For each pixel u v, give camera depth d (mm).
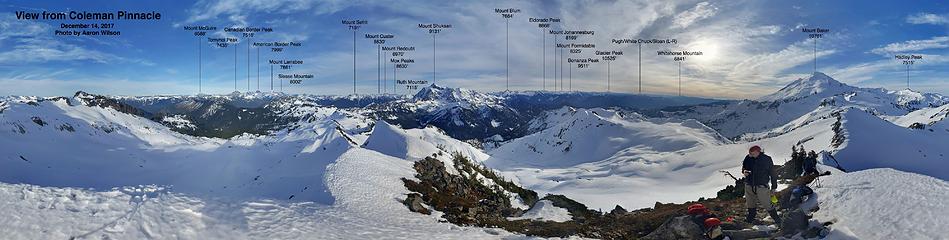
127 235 14492
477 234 16547
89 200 18234
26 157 32250
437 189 29891
